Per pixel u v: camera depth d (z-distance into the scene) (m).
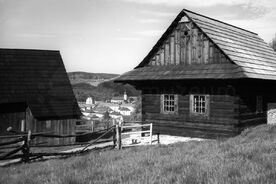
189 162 8.51
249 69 18.62
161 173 7.33
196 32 20.45
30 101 25.83
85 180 7.36
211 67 19.20
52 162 12.41
